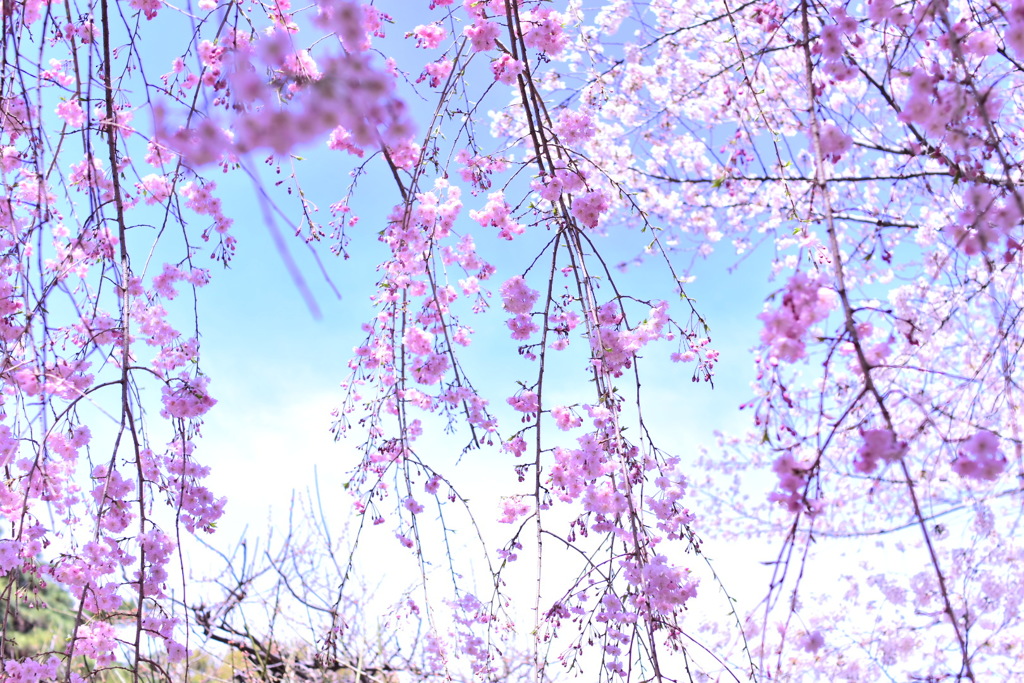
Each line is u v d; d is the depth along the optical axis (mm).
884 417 1769
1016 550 4145
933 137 2434
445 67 3139
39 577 2766
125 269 2525
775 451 1899
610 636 2908
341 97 1268
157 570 2686
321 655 5230
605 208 3285
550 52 3447
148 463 2842
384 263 3125
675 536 3086
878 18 2662
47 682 2568
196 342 2822
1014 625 4277
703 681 2918
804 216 3828
